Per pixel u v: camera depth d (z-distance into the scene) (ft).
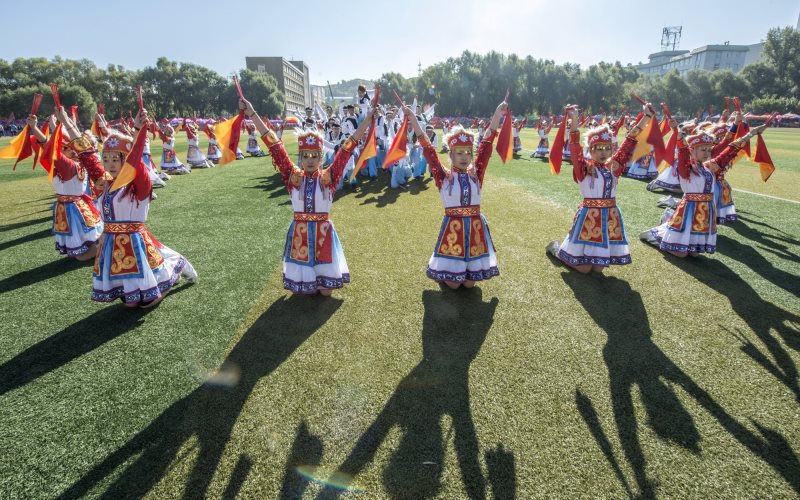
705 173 16.78
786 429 8.54
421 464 7.80
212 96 258.37
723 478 7.48
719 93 229.86
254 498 7.16
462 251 13.71
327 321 12.74
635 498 7.13
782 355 10.93
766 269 16.38
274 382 10.05
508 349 11.24
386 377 10.20
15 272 16.76
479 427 8.64
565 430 8.55
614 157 15.07
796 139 86.22
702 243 16.96
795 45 226.38
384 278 15.71
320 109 41.83
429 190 31.78
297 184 13.06
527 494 7.19
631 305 13.60
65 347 11.51
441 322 12.62
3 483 7.45
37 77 216.54
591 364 10.61
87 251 17.94
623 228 15.52
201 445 8.25
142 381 10.12
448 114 251.60
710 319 12.71
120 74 232.53
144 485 7.41
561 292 14.51
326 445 8.24
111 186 11.48
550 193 29.89
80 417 9.00
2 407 9.29
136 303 13.43
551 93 241.96
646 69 483.10
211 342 11.71
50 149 15.51
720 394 9.55
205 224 22.91
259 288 15.01
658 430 8.53
